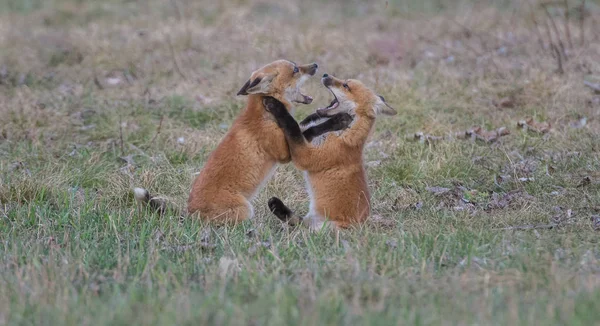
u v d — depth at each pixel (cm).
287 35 3167
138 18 3566
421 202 1842
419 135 2231
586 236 1542
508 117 2353
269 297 1180
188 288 1257
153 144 2203
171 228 1594
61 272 1326
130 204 1836
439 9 3700
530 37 3105
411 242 1470
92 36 3184
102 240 1559
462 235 1520
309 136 1623
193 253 1449
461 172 1995
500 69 2728
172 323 1074
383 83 2591
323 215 1612
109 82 2741
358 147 1633
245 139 1611
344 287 1243
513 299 1166
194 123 2377
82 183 1939
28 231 1619
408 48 3030
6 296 1215
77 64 2934
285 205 1767
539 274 1291
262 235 1573
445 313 1138
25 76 2759
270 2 3825
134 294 1191
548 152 2105
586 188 1877
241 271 1336
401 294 1216
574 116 2350
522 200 1809
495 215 1725
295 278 1321
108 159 2106
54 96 2558
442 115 2378
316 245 1498
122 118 2375
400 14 3694
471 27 3319
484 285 1241
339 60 2886
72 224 1634
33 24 3538
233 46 3062
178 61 2920
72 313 1133
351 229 1602
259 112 1620
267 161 1633
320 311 1115
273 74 1622
